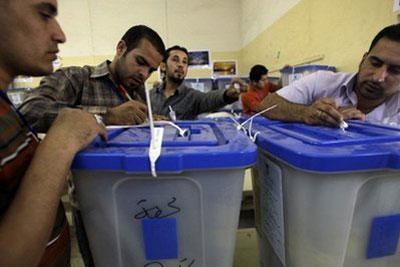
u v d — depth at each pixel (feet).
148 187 1.21
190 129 1.76
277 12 8.84
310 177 1.18
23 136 1.26
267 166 1.58
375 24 4.23
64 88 3.41
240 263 2.28
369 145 1.26
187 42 14.10
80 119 1.23
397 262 1.36
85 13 13.51
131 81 3.85
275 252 1.64
